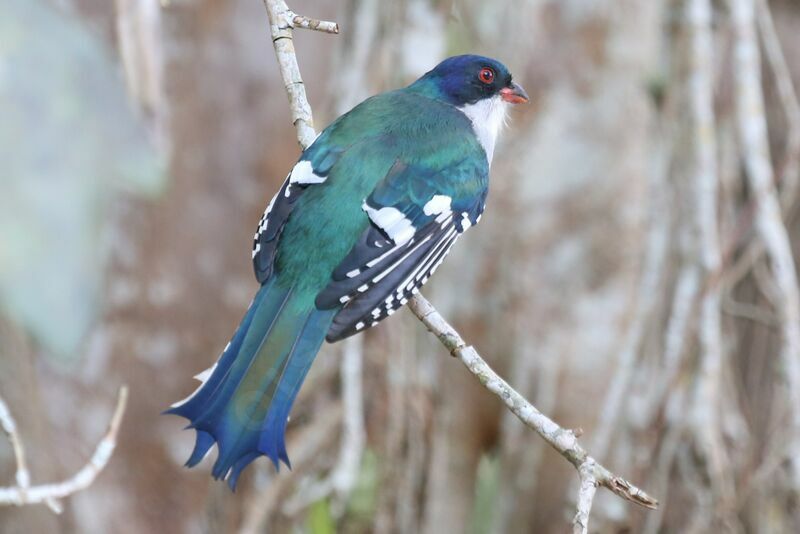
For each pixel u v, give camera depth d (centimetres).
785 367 1155
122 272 1458
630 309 1314
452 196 878
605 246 1315
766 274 1181
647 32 1295
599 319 1319
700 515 1140
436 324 786
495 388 730
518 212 1320
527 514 1305
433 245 854
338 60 1224
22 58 756
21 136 753
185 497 1506
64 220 767
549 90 1309
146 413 1498
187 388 1508
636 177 1305
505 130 1315
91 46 797
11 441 750
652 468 1161
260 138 1535
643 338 1200
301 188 829
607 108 1306
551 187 1317
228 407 697
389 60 1214
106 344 1450
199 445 680
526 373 1327
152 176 829
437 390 1254
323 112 1214
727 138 1242
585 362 1321
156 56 900
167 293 1491
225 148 1523
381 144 871
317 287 784
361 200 825
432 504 1218
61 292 771
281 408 711
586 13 1298
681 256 1191
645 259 1226
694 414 1151
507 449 1305
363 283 791
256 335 753
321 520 1129
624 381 1191
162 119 899
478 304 1334
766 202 1185
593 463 685
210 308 1518
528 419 710
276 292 782
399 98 950
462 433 1291
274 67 1538
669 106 1245
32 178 756
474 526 1291
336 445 1172
